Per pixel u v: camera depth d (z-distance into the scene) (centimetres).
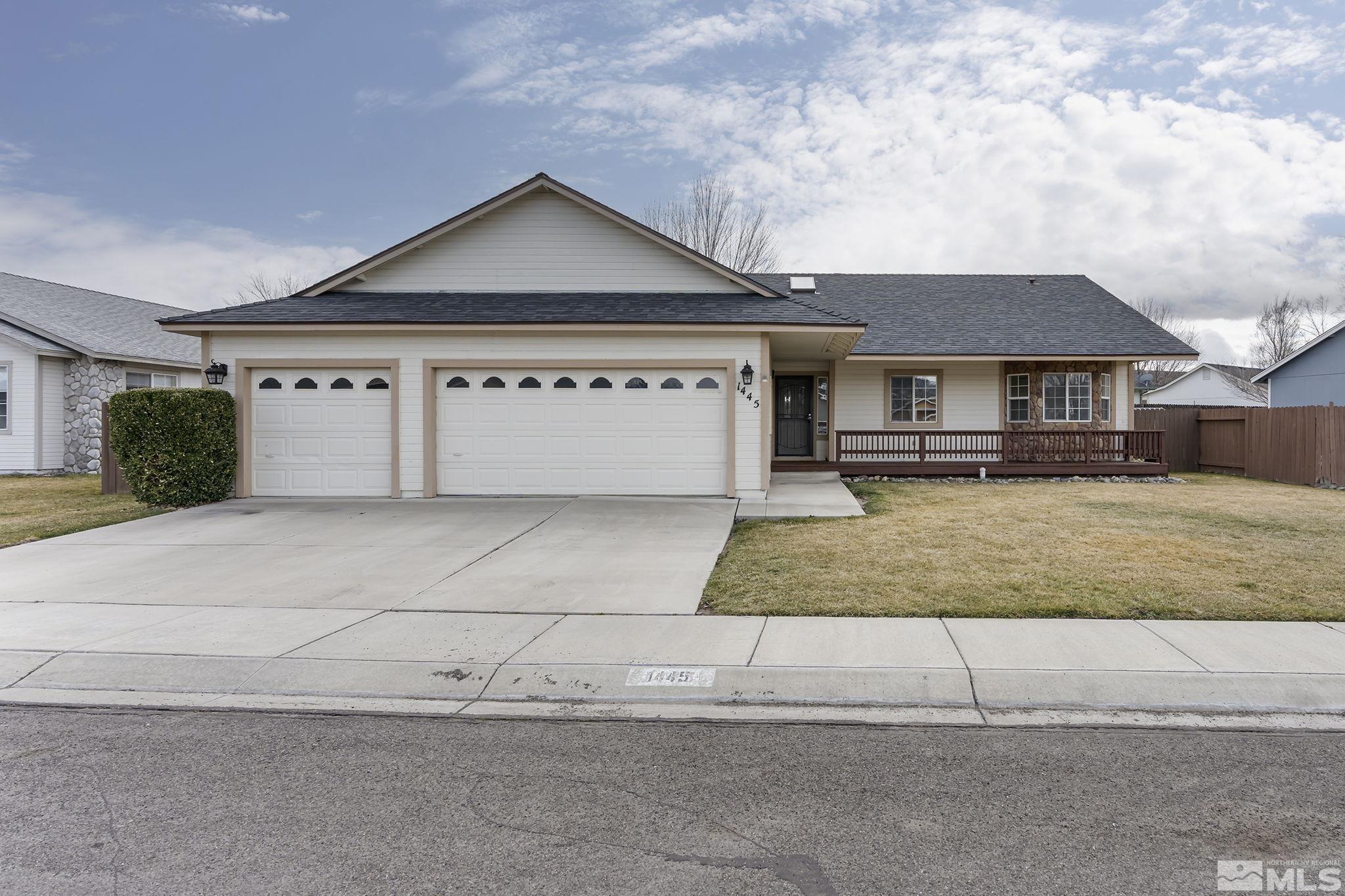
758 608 622
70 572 776
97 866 282
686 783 351
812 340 1400
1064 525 1003
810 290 2066
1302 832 304
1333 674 470
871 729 416
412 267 1400
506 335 1246
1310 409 1551
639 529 987
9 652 534
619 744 398
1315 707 436
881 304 1977
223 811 327
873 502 1258
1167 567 749
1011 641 535
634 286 1394
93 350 1845
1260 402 3938
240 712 449
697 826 311
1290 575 714
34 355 1811
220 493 1225
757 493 1235
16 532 988
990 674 477
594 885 268
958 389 1841
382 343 1248
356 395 1254
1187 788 343
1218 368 4209
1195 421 1945
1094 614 595
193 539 941
